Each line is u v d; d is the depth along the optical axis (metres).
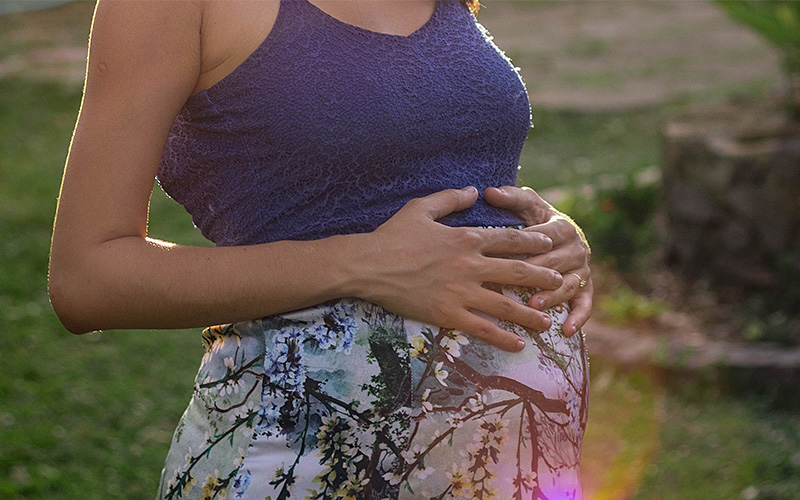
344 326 1.30
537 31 16.77
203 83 1.31
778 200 5.12
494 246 1.39
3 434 3.79
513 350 1.36
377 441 1.27
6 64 12.54
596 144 9.82
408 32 1.40
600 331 4.57
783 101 6.13
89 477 3.54
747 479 3.50
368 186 1.35
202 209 1.42
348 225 1.34
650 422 3.99
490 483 1.31
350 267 1.29
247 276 1.27
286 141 1.30
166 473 1.36
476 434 1.30
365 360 1.29
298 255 1.29
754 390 4.16
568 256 1.53
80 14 16.11
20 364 4.47
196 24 1.27
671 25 17.12
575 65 13.70
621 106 11.20
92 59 1.27
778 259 5.14
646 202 6.25
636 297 5.23
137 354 4.71
